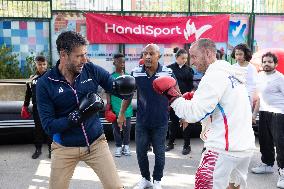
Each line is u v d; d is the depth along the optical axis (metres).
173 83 2.68
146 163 4.12
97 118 2.81
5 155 5.69
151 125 3.95
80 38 2.51
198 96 2.54
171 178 4.66
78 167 5.06
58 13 8.55
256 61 6.12
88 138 2.71
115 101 5.45
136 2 8.88
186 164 5.25
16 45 8.49
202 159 2.67
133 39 8.83
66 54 2.51
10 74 8.47
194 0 9.12
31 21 8.48
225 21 9.16
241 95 2.62
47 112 2.60
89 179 4.61
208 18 9.07
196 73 6.76
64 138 2.69
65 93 2.63
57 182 2.75
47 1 8.53
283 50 6.04
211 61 2.67
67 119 2.52
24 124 6.06
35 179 4.63
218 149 2.59
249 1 9.27
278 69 5.63
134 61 8.94
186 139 5.75
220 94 2.52
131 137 6.62
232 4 9.30
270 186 4.39
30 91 5.36
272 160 4.79
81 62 2.54
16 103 6.12
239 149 2.56
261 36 9.38
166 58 9.02
